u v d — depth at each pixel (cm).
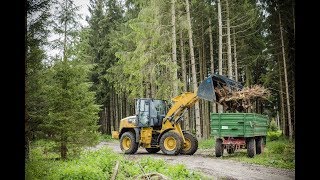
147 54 2070
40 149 1361
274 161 1295
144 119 1764
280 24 2431
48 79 1217
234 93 1563
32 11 869
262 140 1658
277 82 2809
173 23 2095
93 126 1335
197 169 1123
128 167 1098
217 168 1152
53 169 845
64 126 1207
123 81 2834
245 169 1129
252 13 2564
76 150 1297
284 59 2381
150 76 2217
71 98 1245
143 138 1769
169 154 1636
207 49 3531
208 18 3058
